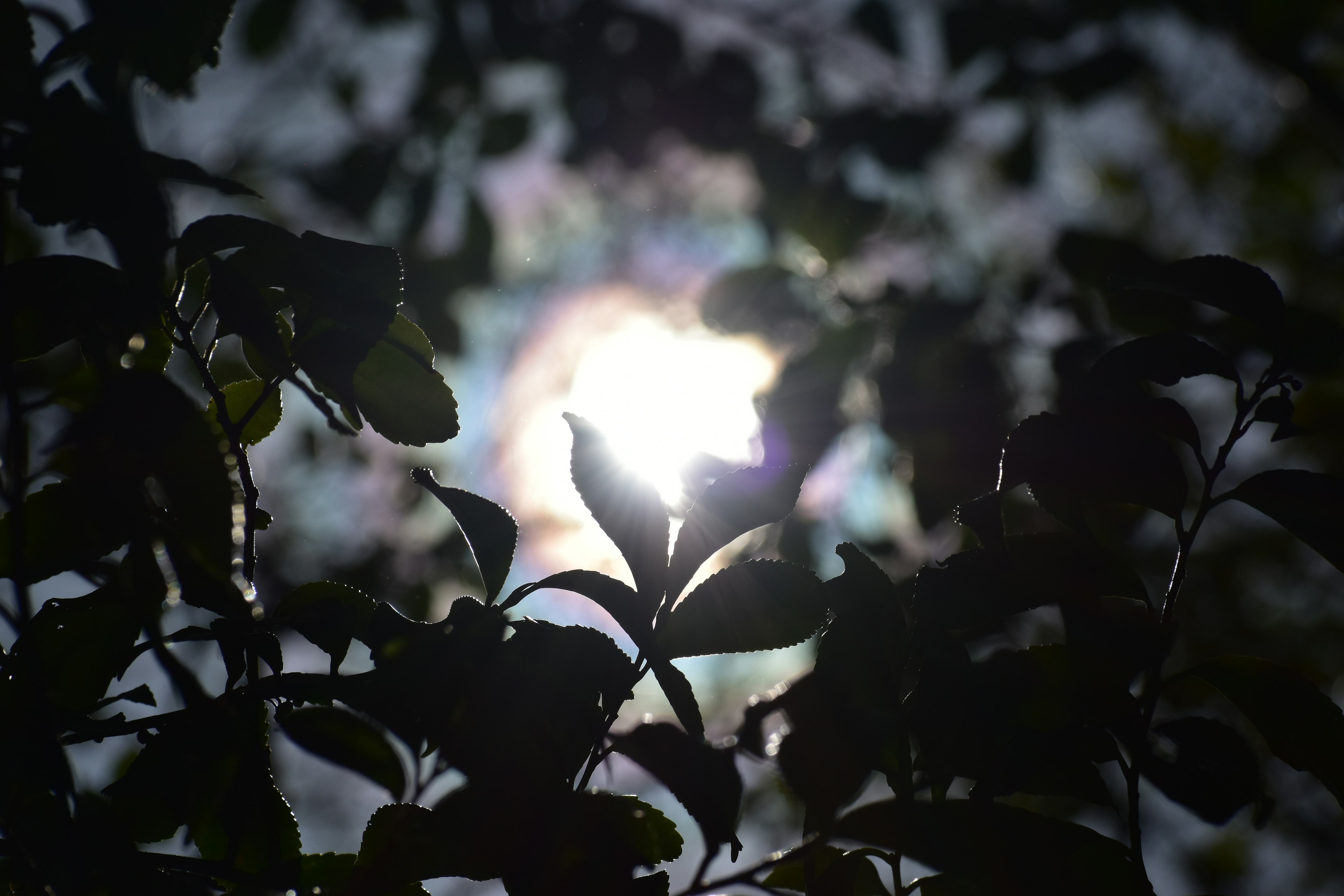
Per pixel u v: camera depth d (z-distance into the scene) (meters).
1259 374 0.84
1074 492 0.71
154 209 0.70
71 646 0.71
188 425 0.67
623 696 0.68
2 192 0.70
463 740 0.68
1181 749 0.70
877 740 0.68
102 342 0.69
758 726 0.69
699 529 0.70
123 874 0.69
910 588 1.25
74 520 0.71
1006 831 0.67
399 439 0.73
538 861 0.67
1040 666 0.70
